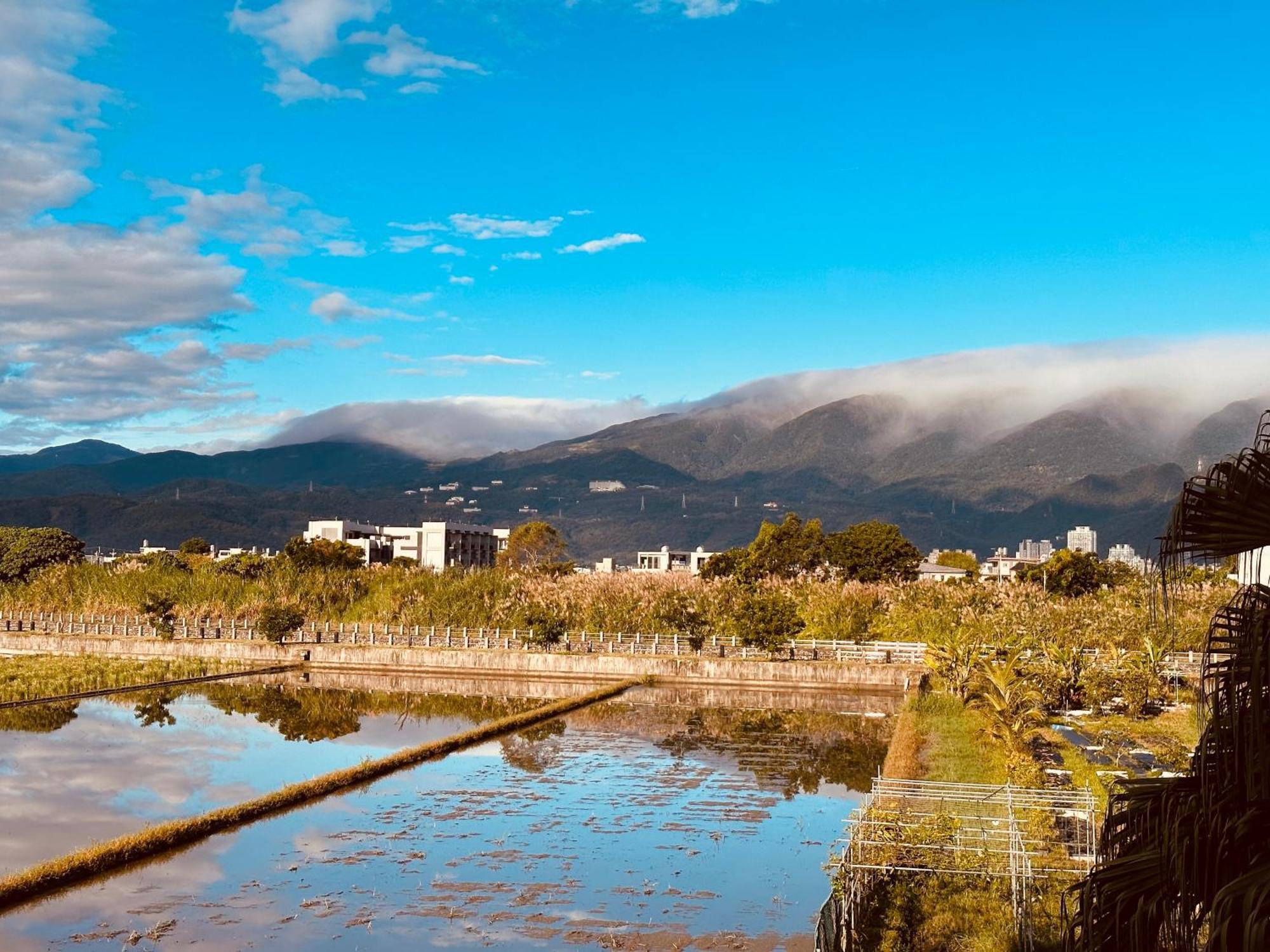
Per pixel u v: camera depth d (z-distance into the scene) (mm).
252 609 67688
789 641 56500
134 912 19000
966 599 62500
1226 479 6359
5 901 19250
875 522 109750
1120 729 35500
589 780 30922
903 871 18547
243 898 19859
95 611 70375
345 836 24281
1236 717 6238
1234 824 6039
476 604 65125
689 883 21266
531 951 17500
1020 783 25281
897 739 34062
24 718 40781
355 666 59188
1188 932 6320
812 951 17547
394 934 18109
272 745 35656
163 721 40531
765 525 115750
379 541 170625
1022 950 15320
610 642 60062
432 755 34125
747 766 33219
